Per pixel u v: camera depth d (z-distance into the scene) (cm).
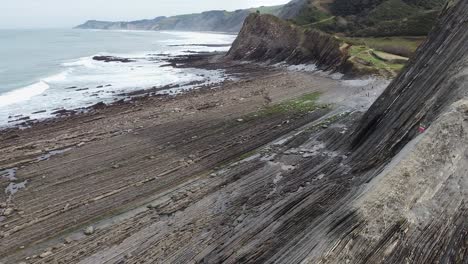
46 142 2884
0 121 3472
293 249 1334
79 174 2328
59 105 4109
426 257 1102
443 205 1220
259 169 2334
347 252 1114
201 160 2512
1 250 1622
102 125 3297
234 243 1594
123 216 1862
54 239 1694
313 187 2006
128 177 2281
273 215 1773
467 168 1298
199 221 1786
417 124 1828
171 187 2152
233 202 1944
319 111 3519
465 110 1462
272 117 3403
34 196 2072
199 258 1526
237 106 3816
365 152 2222
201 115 3528
